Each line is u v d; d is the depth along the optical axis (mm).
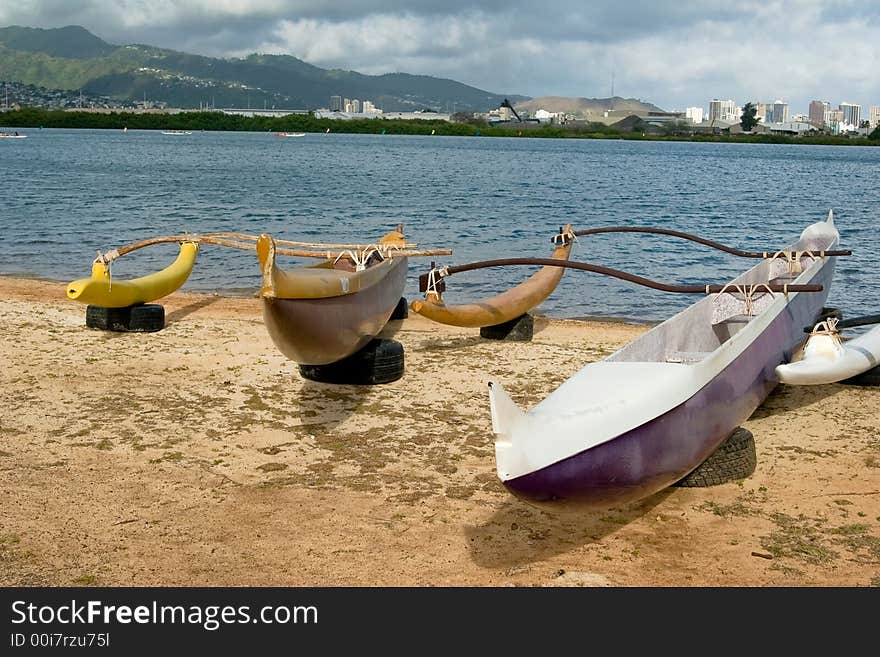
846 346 7809
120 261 17469
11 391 7879
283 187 39031
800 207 32938
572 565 4887
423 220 26047
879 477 6215
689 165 74062
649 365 5418
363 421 7348
